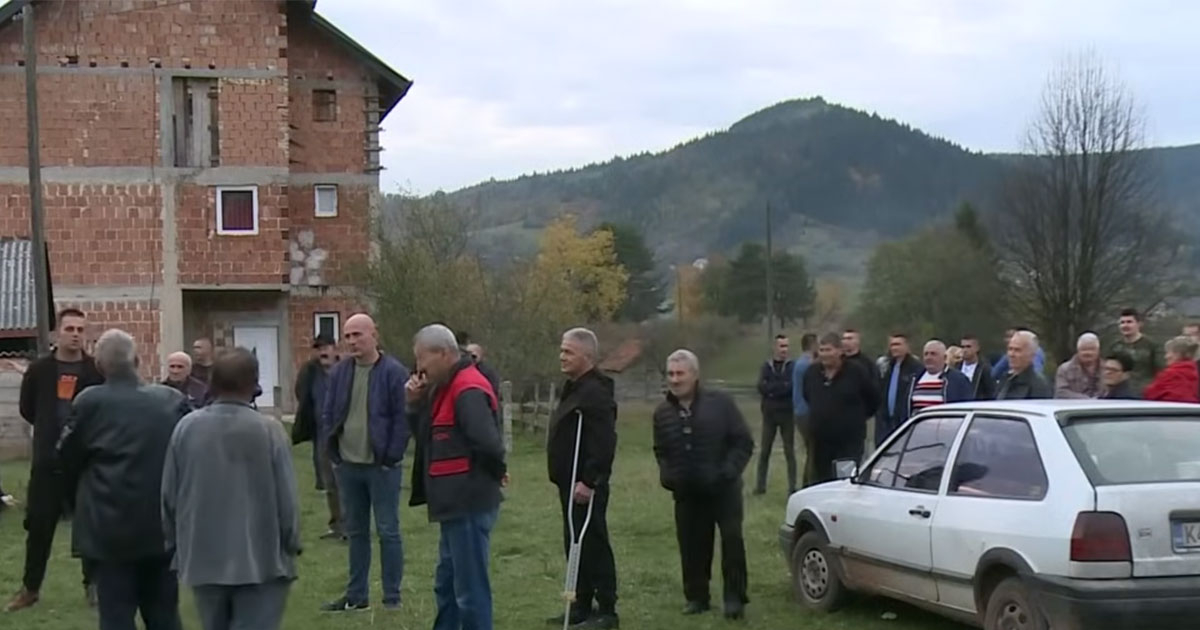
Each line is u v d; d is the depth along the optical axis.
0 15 35.09
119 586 7.59
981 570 8.23
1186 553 7.59
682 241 102.94
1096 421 8.18
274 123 37.31
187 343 38.22
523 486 19.33
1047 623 7.70
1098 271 49.25
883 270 52.44
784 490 18.91
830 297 61.50
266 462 7.00
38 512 10.21
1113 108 55.00
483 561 8.38
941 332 49.59
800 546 10.46
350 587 10.32
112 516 7.46
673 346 51.28
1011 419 8.52
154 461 7.55
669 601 10.76
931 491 8.96
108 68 36.41
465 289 33.53
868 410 13.25
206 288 36.88
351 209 39.56
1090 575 7.52
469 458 8.34
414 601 10.62
